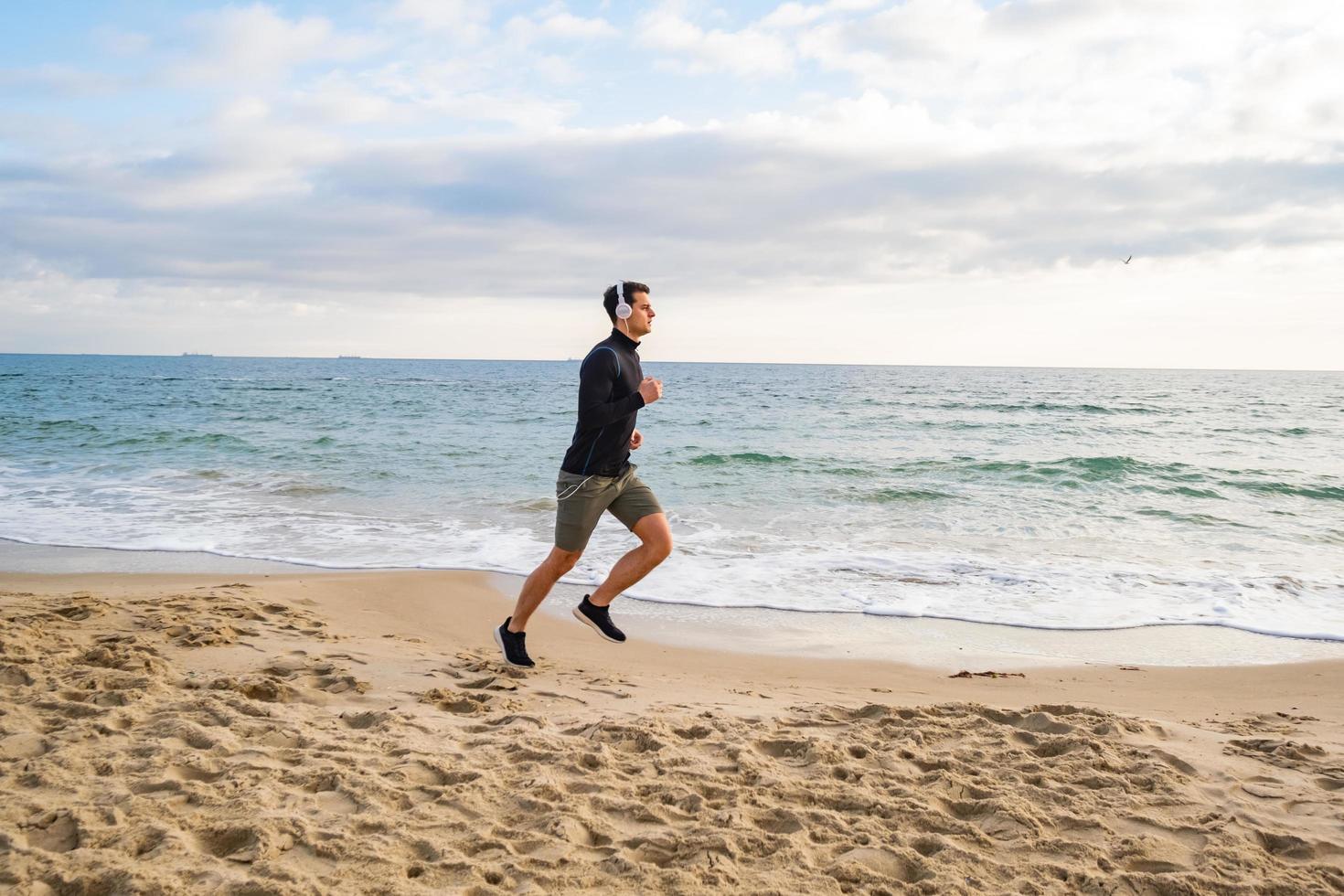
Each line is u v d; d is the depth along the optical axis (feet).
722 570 29.43
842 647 21.48
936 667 19.97
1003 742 12.76
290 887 7.75
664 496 45.11
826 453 65.41
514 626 16.74
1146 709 16.74
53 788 9.61
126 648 16.26
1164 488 50.11
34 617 18.21
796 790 10.71
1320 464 61.26
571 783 10.70
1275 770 12.04
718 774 11.17
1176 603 26.04
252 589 23.93
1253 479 53.26
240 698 13.46
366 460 57.41
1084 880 8.79
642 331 15.31
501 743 12.01
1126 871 9.05
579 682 16.70
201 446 63.82
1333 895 8.58
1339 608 25.73
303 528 35.27
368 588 25.45
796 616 24.23
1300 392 204.85
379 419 94.38
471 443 68.39
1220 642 22.47
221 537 33.47
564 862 8.69
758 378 323.98
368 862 8.38
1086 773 11.53
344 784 10.12
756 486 48.75
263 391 159.84
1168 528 38.58
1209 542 35.76
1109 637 22.76
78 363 573.74
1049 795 10.82
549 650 20.26
